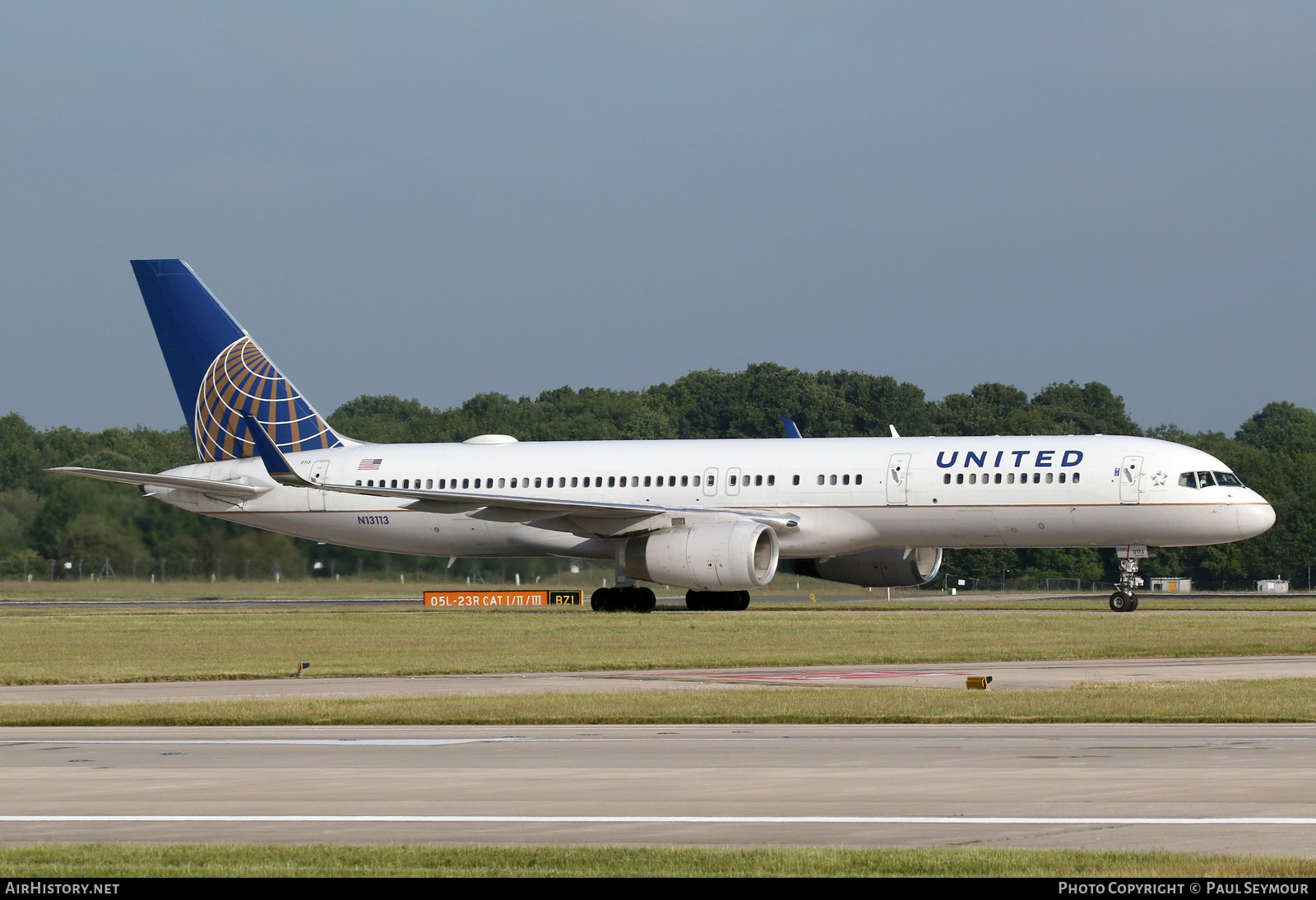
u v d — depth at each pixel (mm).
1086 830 45094
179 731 73688
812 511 183000
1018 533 177125
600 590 190000
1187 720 73812
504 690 92750
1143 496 170875
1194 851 41750
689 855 41406
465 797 51906
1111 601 181500
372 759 61906
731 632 142125
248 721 76688
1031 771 56969
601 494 193250
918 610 182750
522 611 191125
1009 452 177125
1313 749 62719
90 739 70438
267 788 54281
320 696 90062
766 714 76188
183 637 143750
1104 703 79688
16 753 65000
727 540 174875
